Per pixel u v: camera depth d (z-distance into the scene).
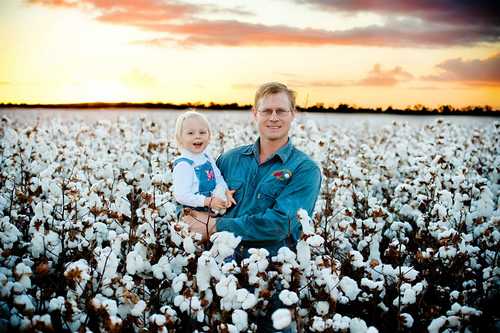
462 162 5.74
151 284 2.92
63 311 2.36
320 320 2.32
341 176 4.60
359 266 2.83
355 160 6.17
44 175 4.21
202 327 2.50
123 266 2.99
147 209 3.01
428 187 4.24
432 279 3.20
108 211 3.13
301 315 2.50
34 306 2.46
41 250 2.86
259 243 2.78
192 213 2.84
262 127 2.84
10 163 5.09
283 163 2.83
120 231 3.31
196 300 2.38
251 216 2.68
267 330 2.64
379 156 5.85
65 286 2.75
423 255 3.14
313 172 2.81
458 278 3.17
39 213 3.16
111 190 4.34
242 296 2.33
